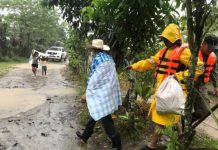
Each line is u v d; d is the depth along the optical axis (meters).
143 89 3.78
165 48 2.73
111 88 3.10
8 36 23.25
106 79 3.09
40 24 24.64
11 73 11.71
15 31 23.91
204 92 3.14
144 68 2.92
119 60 4.08
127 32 3.73
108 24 3.88
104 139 3.46
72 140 3.49
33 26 24.19
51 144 3.37
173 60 2.64
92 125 3.30
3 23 20.55
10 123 4.12
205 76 3.06
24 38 24.14
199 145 3.23
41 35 25.11
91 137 3.54
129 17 3.60
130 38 3.83
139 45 3.85
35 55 11.18
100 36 4.11
